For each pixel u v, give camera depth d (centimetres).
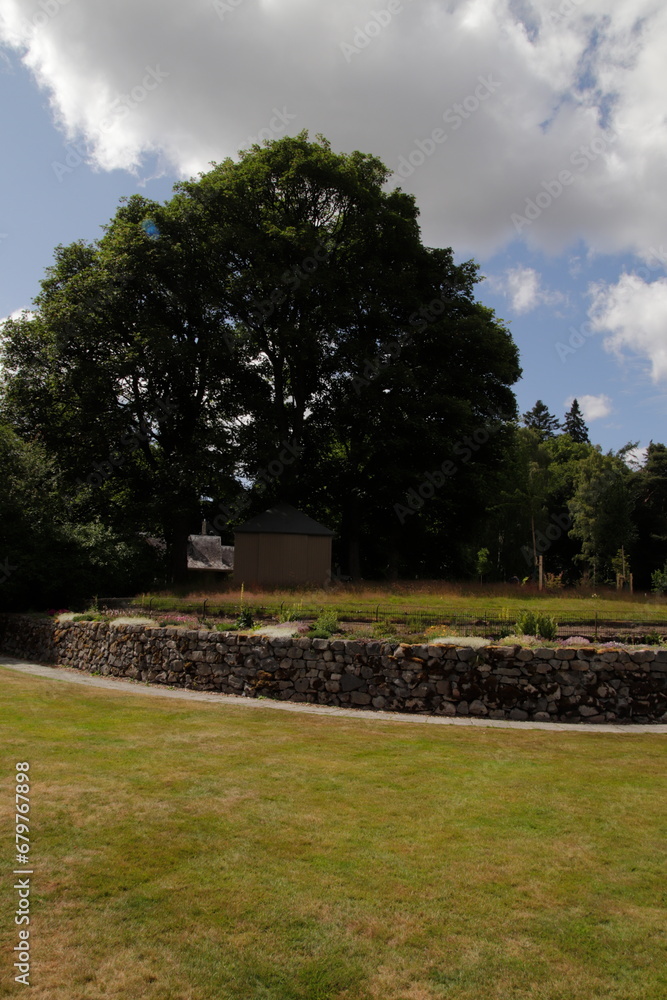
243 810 569
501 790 638
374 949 373
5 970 344
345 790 628
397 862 477
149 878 444
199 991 334
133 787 621
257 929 388
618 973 356
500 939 385
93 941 372
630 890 443
